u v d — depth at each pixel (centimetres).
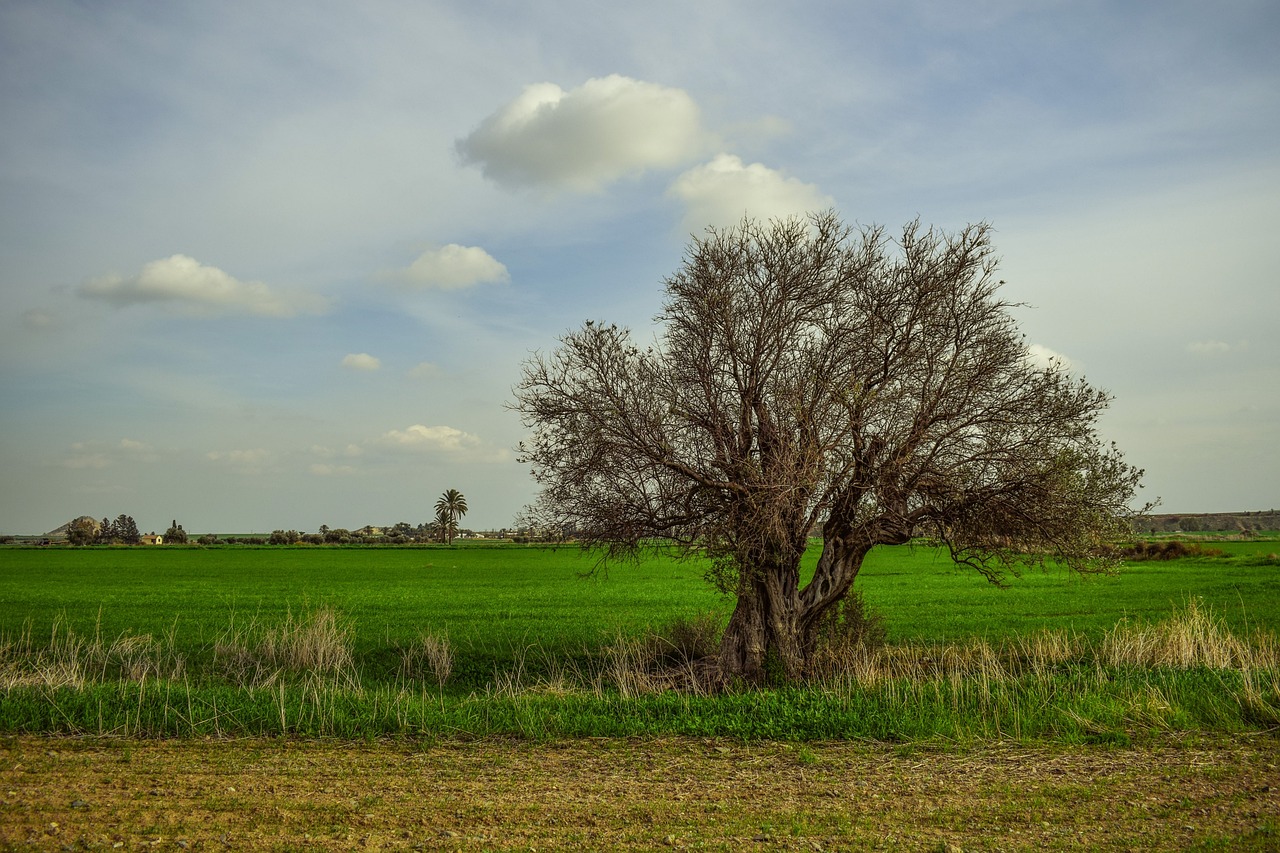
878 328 1752
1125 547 1819
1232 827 805
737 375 1759
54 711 1281
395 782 981
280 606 4031
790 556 1761
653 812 865
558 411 1750
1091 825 816
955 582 5397
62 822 796
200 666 2177
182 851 726
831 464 1670
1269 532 17262
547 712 1352
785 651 1731
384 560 9569
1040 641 2219
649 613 3659
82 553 11375
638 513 1792
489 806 884
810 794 936
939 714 1288
